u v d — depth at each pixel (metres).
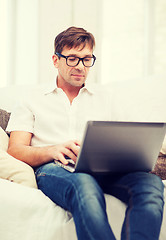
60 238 0.92
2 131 1.38
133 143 0.91
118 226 0.99
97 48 3.17
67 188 0.89
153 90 1.69
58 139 1.32
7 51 2.86
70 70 1.30
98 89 1.45
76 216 0.79
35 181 1.12
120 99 1.64
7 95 1.68
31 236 0.91
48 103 1.36
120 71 3.64
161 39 3.86
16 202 0.94
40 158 1.16
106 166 0.95
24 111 1.35
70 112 1.36
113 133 0.88
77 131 1.36
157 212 0.80
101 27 3.22
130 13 3.74
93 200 0.78
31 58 2.85
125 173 0.99
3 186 0.97
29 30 2.85
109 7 3.57
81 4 3.08
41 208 0.96
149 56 3.83
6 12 2.84
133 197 0.85
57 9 2.94
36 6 2.84
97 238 0.72
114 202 1.00
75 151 1.05
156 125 0.91
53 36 2.91
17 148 1.23
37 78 2.86
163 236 1.04
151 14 3.85
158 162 1.36
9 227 0.92
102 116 1.41
